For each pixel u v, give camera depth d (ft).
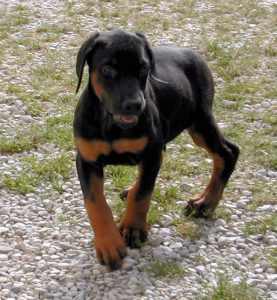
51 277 17.94
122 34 17.15
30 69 32.40
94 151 17.84
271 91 29.94
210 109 20.65
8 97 29.14
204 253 18.90
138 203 18.63
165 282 17.61
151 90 18.29
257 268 18.28
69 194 22.13
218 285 17.21
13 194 22.16
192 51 20.80
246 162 24.18
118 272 17.98
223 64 33.14
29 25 39.09
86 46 17.47
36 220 20.68
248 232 19.89
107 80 16.99
